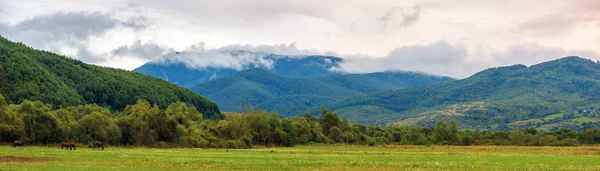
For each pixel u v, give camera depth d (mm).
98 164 71938
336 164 75938
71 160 77250
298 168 69062
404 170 67750
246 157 91312
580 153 137000
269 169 67562
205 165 72000
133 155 91312
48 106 171875
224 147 166750
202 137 170500
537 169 70000
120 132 153625
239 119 196250
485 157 99062
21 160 74562
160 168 67812
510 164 78688
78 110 197625
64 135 141250
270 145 196000
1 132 127062
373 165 74625
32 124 135750
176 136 166000
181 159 81750
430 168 70688
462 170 68375
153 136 160875
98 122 150125
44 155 85000
